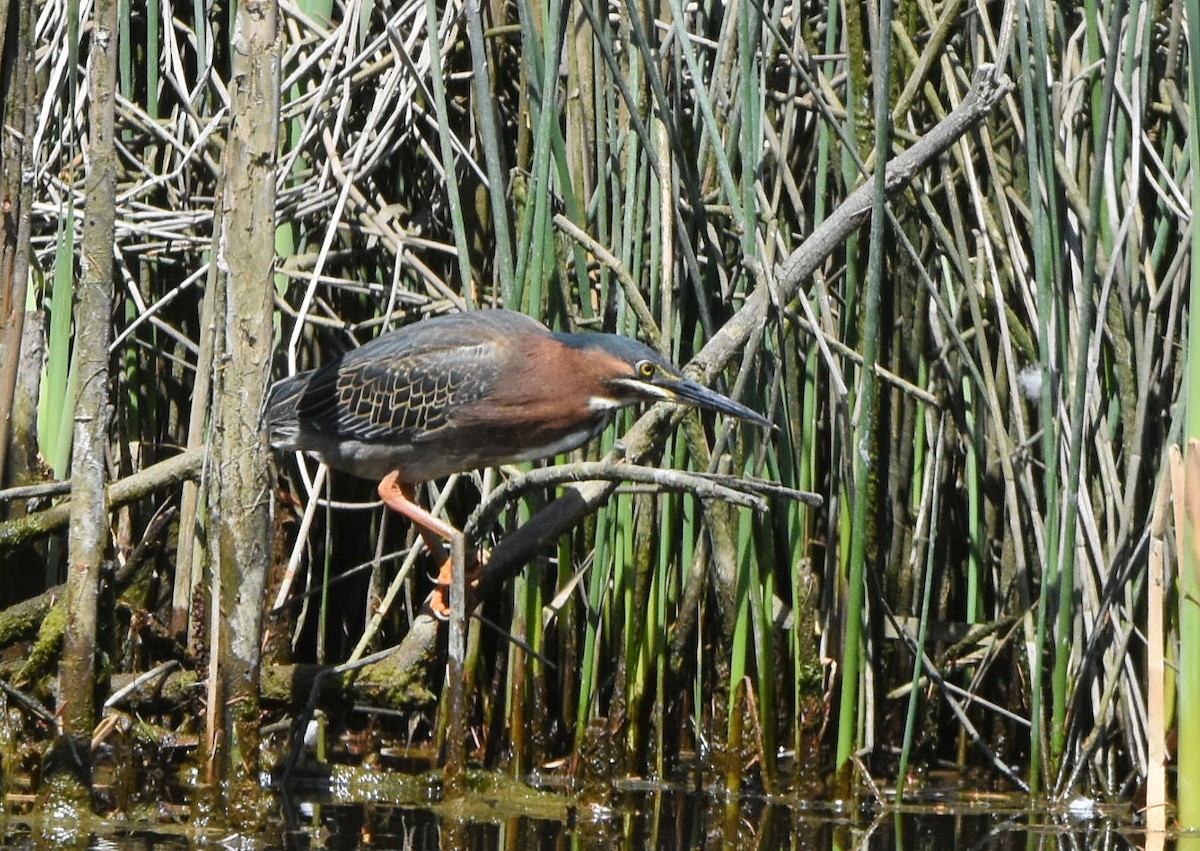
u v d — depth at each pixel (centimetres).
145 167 1173
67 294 1009
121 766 938
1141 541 1048
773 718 1048
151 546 1082
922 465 1126
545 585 1115
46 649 904
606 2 1027
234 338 812
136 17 1235
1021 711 1123
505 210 989
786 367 1059
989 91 991
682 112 1122
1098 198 956
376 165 1142
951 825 963
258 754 861
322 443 1040
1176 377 1100
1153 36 1102
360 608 1182
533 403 1002
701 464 1008
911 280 1120
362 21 1174
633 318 1043
